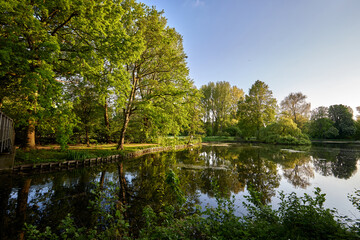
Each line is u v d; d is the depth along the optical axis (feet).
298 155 72.95
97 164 49.67
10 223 18.33
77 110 66.13
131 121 86.84
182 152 83.20
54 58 28.12
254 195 15.88
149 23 55.98
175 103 63.62
